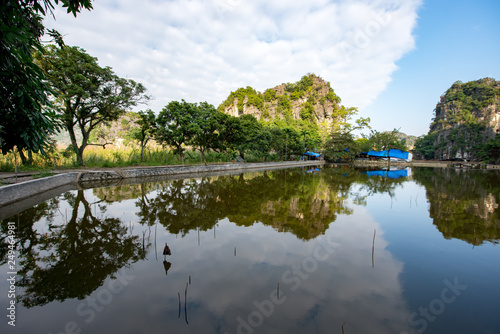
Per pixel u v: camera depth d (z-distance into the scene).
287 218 6.96
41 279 3.65
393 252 4.75
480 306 3.12
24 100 3.60
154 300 3.13
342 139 48.28
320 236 5.53
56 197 9.67
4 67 3.26
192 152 29.66
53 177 11.87
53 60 15.09
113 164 19.88
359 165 41.91
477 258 4.54
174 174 19.41
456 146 72.31
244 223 6.43
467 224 6.60
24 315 2.85
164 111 20.05
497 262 4.38
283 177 18.77
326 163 48.91
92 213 7.29
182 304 3.05
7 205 8.13
